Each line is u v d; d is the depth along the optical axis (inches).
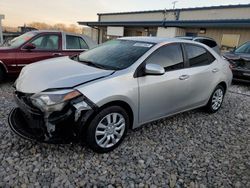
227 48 632.4
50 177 98.6
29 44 231.1
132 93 120.6
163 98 138.6
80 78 112.0
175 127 156.1
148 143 131.8
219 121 173.6
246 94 261.0
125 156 117.7
